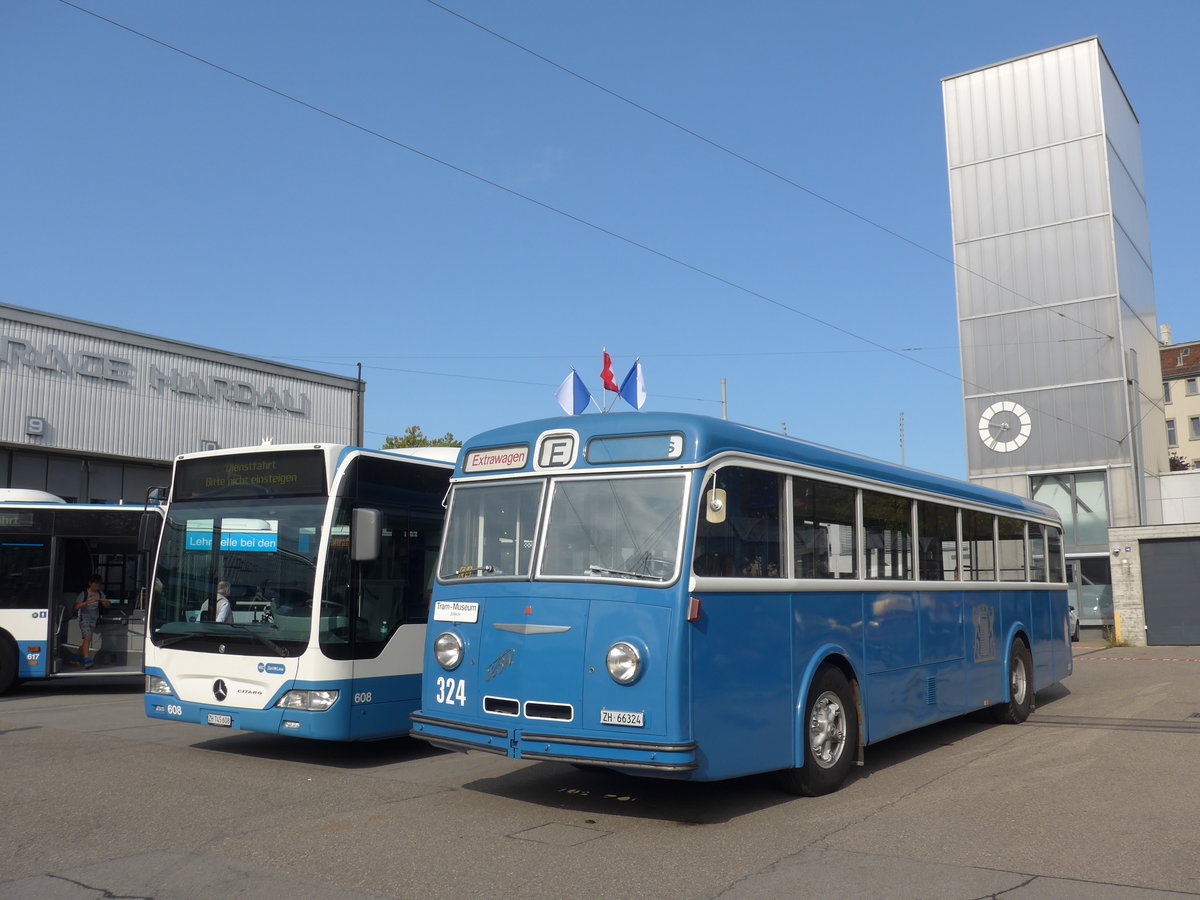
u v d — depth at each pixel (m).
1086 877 6.04
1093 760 10.08
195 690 10.49
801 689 8.27
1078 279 36.22
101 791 8.58
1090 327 35.88
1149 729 12.23
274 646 10.05
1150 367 39.88
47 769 9.62
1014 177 37.66
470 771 9.68
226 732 12.28
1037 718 13.63
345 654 10.03
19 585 16.19
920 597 10.66
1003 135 38.00
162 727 12.65
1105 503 35.09
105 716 13.73
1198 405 78.31
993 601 12.69
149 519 11.12
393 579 10.73
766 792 8.55
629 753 7.01
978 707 11.88
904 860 6.41
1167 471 40.59
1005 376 37.19
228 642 10.34
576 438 7.96
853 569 9.38
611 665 7.18
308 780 9.17
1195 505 38.62
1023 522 14.20
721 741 7.30
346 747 11.27
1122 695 16.12
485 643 7.82
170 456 31.38
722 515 7.52
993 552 12.97
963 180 38.59
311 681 9.85
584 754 7.16
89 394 29.55
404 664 10.66
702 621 7.26
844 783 8.95
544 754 7.30
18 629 16.09
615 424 7.86
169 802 8.15
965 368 37.94
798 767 8.10
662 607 7.16
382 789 8.73
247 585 10.44
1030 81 37.69
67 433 28.92
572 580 7.52
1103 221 35.97
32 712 14.21
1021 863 6.35
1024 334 37.00
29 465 28.64
